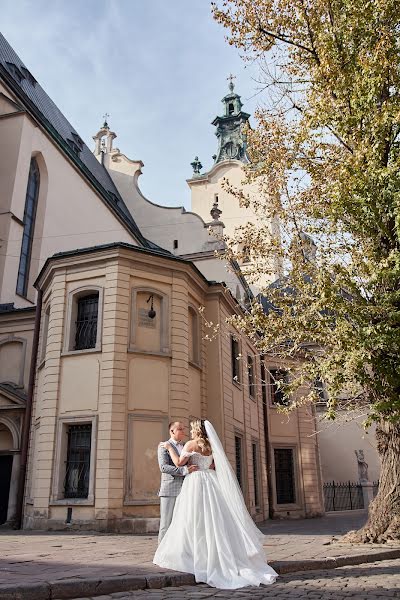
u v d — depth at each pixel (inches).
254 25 466.0
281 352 469.4
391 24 409.1
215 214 1167.0
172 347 608.4
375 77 387.2
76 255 613.3
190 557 256.2
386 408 369.4
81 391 566.9
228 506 261.7
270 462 925.8
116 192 1480.1
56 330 600.7
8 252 880.9
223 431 669.9
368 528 419.8
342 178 383.6
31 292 976.9
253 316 462.0
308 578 264.8
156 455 559.5
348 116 399.5
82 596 212.4
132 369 572.4
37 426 620.1
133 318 590.2
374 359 374.6
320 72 416.2
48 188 1045.8
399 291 364.2
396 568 301.6
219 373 689.0
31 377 682.2
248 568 246.4
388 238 382.6
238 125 2057.1
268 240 544.1
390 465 426.0
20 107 989.8
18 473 671.8
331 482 1150.3
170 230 1357.0
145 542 406.3
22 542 406.6
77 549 353.7
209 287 721.0
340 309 372.2
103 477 525.3
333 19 432.8
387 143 394.9
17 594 197.3
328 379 393.1
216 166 1929.1
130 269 603.5
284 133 484.7
